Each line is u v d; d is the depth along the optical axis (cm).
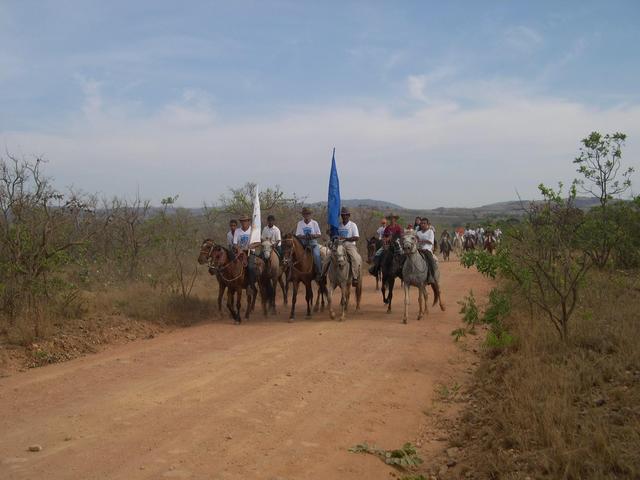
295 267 1380
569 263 1074
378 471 554
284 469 548
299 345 1080
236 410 709
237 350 1046
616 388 636
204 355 1009
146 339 1167
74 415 689
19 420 673
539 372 709
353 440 628
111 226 2009
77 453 573
